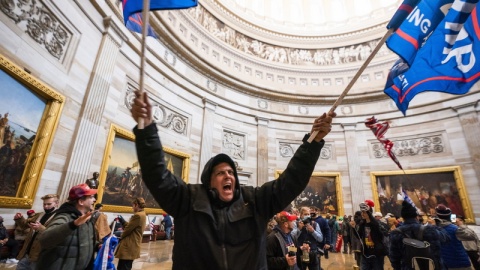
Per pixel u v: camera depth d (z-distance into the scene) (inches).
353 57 758.5
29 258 119.6
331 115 63.6
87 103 304.3
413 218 140.4
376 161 618.2
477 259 167.8
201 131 545.6
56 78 265.7
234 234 56.9
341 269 268.5
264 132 652.1
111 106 354.3
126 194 363.3
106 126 342.0
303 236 184.9
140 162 54.4
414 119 606.9
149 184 55.0
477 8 122.9
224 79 615.8
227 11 725.9
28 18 235.6
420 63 141.0
